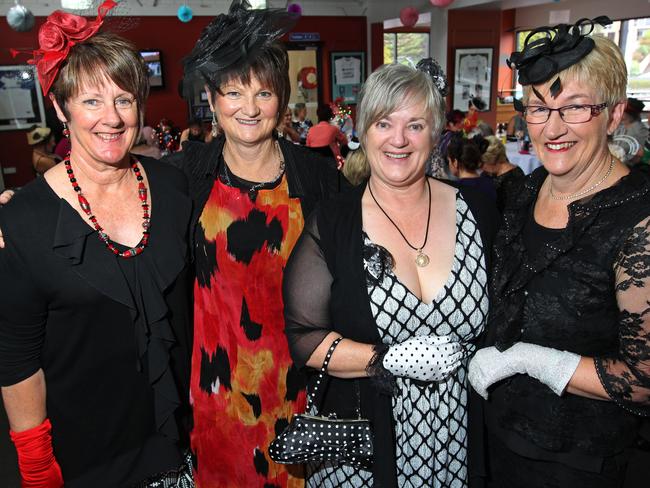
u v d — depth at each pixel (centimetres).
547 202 128
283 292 143
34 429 134
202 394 162
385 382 127
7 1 761
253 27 145
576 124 112
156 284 137
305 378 167
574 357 116
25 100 798
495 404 135
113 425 139
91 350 133
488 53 842
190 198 151
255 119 152
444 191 145
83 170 131
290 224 161
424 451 137
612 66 109
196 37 909
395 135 128
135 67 126
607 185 117
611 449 123
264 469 169
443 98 134
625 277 107
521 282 124
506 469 139
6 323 128
